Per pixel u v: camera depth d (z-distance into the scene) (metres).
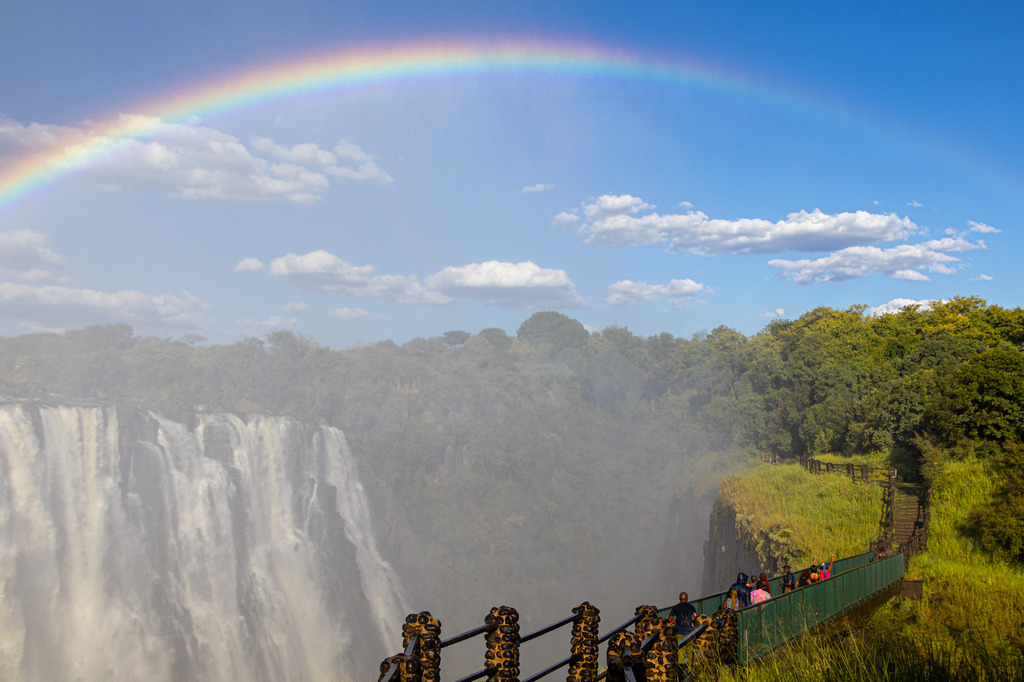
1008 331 75.88
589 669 6.56
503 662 5.60
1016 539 28.91
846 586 17.42
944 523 32.97
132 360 101.88
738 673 9.66
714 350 92.19
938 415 44.09
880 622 18.86
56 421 71.81
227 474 85.25
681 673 8.72
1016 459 34.56
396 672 4.59
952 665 9.19
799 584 18.19
